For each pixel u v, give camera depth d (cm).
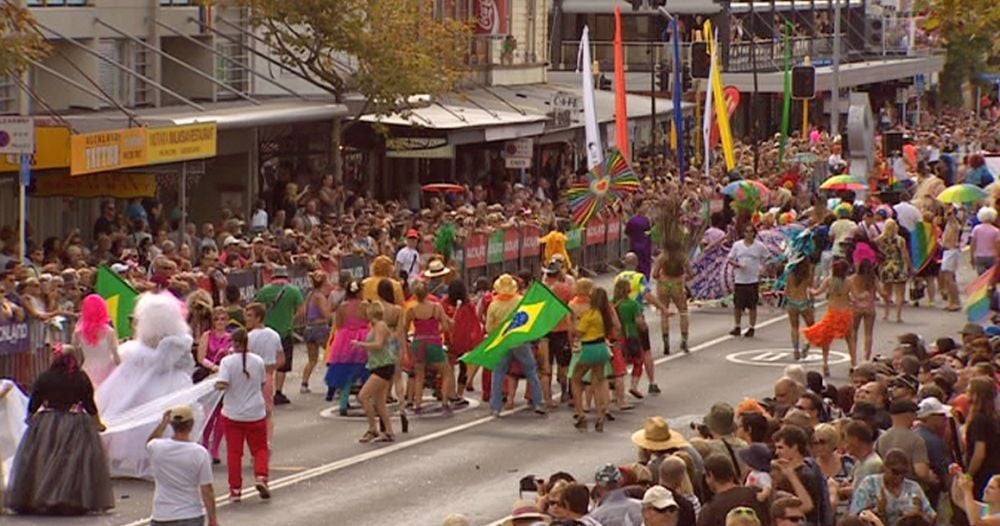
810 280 5375
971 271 7275
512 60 10031
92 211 6288
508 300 4466
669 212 5572
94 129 5706
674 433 2944
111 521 3350
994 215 6256
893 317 6219
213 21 7388
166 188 6800
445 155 7681
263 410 3584
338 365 4438
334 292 4816
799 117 13388
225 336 3938
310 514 3488
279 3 6994
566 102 9081
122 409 3666
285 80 7862
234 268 5166
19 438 3553
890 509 2672
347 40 7044
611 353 4522
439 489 3728
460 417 4491
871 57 15350
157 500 2988
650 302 5472
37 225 6059
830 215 6344
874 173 8075
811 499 2614
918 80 15162
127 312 4262
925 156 10081
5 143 4750
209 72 7306
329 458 3984
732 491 2533
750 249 5800
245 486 3709
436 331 4453
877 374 3450
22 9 5053
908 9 16075
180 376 3697
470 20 7956
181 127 5716
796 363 5328
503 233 6631
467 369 4797
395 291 4391
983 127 13638
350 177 7825
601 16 13012
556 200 8694
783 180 8462
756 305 5816
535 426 4394
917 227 6344
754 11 14012
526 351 4512
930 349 4350
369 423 4166
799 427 2689
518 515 2491
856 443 2780
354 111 7438
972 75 15725
